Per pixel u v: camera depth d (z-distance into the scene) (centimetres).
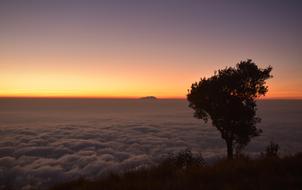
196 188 645
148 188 665
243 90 2041
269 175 714
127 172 896
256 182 661
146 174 862
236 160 999
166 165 954
